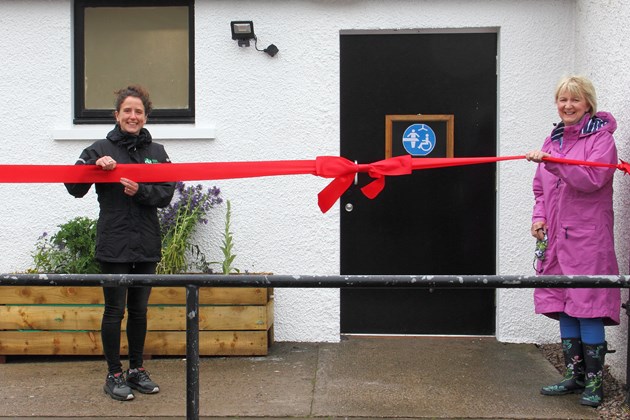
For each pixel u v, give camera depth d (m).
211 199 5.40
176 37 5.62
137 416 4.05
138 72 5.65
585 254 4.04
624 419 3.92
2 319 5.07
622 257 4.46
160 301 5.09
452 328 5.59
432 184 5.53
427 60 5.50
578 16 5.20
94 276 2.45
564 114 4.18
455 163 3.94
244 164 3.95
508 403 4.18
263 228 5.47
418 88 5.50
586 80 4.13
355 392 4.38
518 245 5.36
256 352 5.08
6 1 5.48
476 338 5.54
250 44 5.42
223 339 5.08
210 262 5.46
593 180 3.94
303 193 5.45
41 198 5.52
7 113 5.51
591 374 4.13
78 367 5.01
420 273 5.55
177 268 5.18
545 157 3.93
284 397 4.30
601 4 4.73
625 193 4.41
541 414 4.01
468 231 5.52
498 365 4.88
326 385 4.51
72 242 5.20
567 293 4.15
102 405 4.21
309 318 5.50
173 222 5.29
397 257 5.57
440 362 4.96
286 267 5.47
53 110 5.51
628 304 4.08
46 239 5.48
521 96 5.32
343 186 3.93
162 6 5.60
